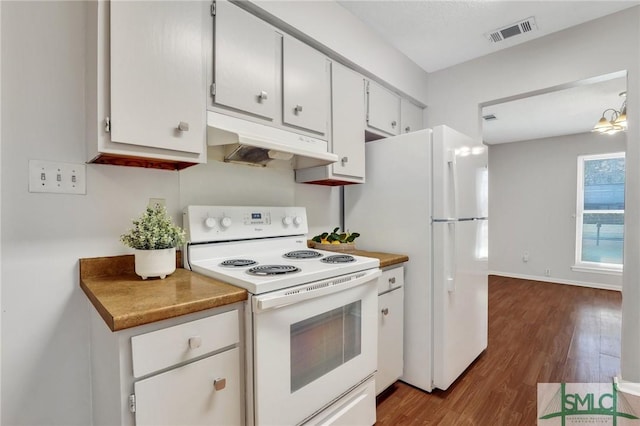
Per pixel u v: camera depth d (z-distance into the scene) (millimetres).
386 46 2377
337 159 1720
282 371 1153
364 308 1521
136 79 1113
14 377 1132
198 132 1285
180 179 1542
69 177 1232
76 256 1252
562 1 1956
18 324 1138
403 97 2648
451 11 2057
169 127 1195
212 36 1370
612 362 2355
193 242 1469
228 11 1423
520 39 2371
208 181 1648
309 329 1263
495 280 5215
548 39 2307
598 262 4797
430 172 1952
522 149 5348
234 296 1065
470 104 2660
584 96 3303
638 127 1967
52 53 1194
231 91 1421
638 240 1953
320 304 1284
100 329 1092
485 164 2443
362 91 2178
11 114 1117
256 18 1538
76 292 1251
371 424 1593
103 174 1315
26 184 1146
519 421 1681
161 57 1176
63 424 1225
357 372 1486
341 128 2000
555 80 2277
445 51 2535
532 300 4066
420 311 1986
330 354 1358
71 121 1235
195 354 985
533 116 3975
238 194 1777
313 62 1819
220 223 1570
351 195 2359
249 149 1539
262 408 1093
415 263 2008
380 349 1830
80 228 1263
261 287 1098
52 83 1194
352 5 2006
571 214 4910
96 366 1182
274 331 1124
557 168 5023
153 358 901
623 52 2023
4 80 1104
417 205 1997
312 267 1382
